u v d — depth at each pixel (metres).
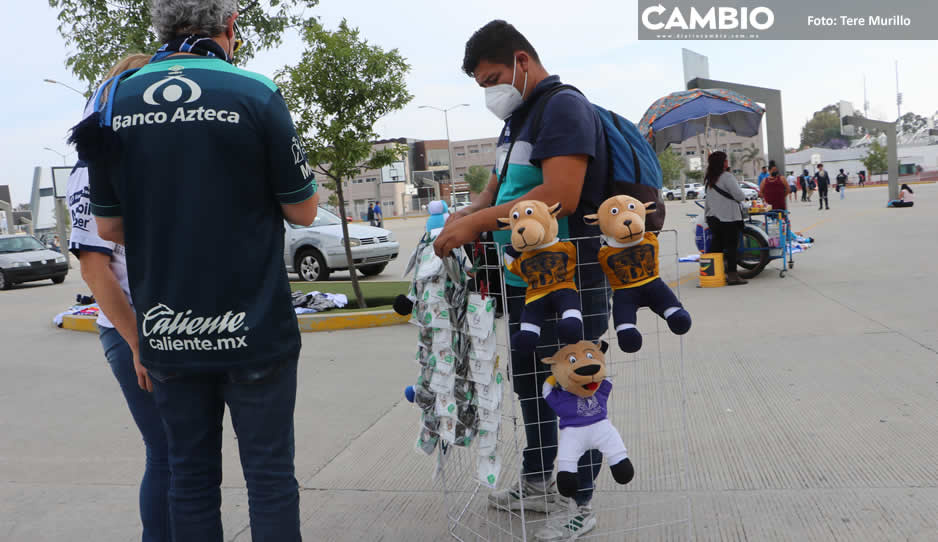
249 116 1.67
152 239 1.67
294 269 13.33
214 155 1.64
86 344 7.65
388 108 8.39
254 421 1.77
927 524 2.39
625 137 2.37
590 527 2.44
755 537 2.40
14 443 4.14
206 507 1.84
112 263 2.02
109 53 8.33
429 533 2.62
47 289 16.44
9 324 9.82
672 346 5.38
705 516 2.58
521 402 2.52
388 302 9.05
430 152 108.19
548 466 2.56
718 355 5.01
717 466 3.04
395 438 3.80
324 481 3.24
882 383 4.06
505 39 2.31
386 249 13.31
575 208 2.21
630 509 2.68
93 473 3.56
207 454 1.83
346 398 4.70
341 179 8.70
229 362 1.68
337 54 7.89
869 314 6.04
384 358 5.93
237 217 1.68
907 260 9.36
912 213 18.81
